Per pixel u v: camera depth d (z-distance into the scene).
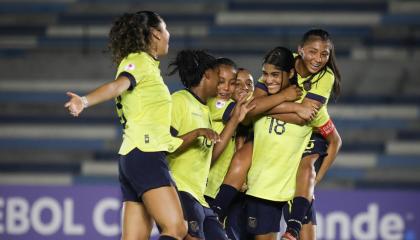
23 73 56.06
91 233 37.16
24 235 37.62
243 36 58.59
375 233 37.38
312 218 22.61
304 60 21.05
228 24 59.50
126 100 19.34
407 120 52.84
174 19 59.84
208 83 21.44
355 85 54.66
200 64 21.41
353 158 50.69
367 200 37.41
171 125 20.64
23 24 60.25
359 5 60.12
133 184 19.38
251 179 22.11
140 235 20.11
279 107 21.27
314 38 20.86
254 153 21.97
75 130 52.84
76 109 17.48
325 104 21.91
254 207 22.30
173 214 19.03
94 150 52.03
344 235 37.22
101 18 60.44
